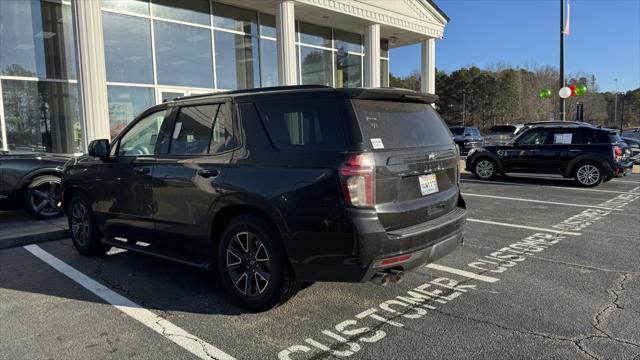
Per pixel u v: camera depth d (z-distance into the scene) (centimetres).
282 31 1359
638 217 802
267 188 381
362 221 347
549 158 1279
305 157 371
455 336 358
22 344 356
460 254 577
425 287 463
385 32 1841
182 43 1298
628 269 514
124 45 1173
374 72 1680
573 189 1178
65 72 1128
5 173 768
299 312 407
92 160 567
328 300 433
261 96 412
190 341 357
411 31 1820
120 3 1164
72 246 654
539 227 729
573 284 468
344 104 369
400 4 1742
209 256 446
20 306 432
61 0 1115
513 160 1344
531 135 1322
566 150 1252
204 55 1354
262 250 396
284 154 384
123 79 1173
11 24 1038
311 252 364
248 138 409
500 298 433
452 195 441
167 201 464
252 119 412
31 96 1072
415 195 394
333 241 354
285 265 386
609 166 1195
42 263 570
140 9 1203
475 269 518
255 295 402
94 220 572
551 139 1283
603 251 588
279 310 412
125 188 513
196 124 457
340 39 1805
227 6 1405
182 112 474
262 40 1512
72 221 611
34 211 794
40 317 407
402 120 408
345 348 342
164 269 540
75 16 981
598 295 438
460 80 8594
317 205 358
